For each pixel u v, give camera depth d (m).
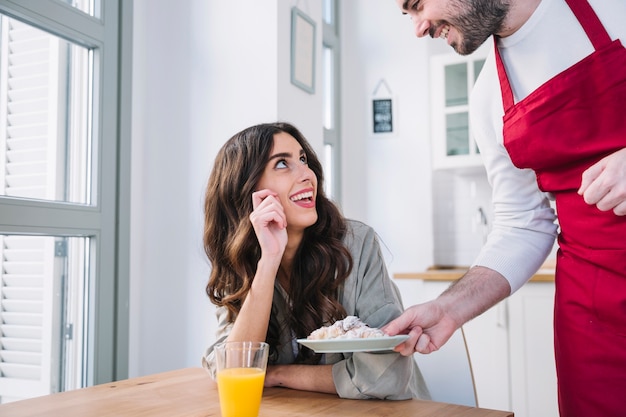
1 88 1.93
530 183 1.41
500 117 1.40
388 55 3.90
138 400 1.13
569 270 1.28
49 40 2.10
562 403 1.29
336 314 1.37
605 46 1.14
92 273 2.17
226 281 1.44
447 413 1.02
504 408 2.83
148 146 2.55
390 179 3.85
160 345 2.45
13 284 2.00
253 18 2.47
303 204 1.37
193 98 2.53
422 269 3.74
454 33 1.31
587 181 1.02
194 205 2.45
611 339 1.19
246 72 2.46
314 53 2.78
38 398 1.16
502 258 1.36
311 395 1.18
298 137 1.50
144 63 2.55
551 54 1.23
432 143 3.58
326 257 1.39
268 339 1.41
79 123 2.21
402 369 1.14
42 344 2.10
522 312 2.81
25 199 1.88
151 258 2.49
